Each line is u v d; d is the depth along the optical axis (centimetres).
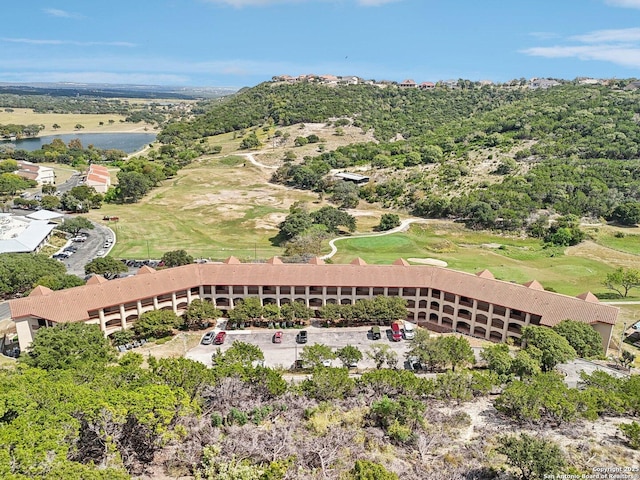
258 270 8362
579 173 15562
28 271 8869
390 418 4400
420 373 6253
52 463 3000
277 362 6769
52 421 3406
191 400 4422
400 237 13688
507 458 3775
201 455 3694
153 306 7938
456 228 14375
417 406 4475
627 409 4841
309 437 4047
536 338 6247
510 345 7331
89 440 3681
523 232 13862
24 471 2919
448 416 4575
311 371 6300
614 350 7256
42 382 4103
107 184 19150
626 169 15700
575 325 6669
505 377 5347
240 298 8456
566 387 4950
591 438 4281
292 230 13175
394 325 7862
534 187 14962
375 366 6625
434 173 17850
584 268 11206
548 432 4375
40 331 6256
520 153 17850
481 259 11925
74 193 16612
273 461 3538
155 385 4184
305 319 7969
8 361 6600
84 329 6356
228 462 3494
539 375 5269
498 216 14225
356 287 8400
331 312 7794
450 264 11450
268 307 7862
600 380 5159
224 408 4478
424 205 15512
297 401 4719
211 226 14925
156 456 3778
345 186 17400
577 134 18675
